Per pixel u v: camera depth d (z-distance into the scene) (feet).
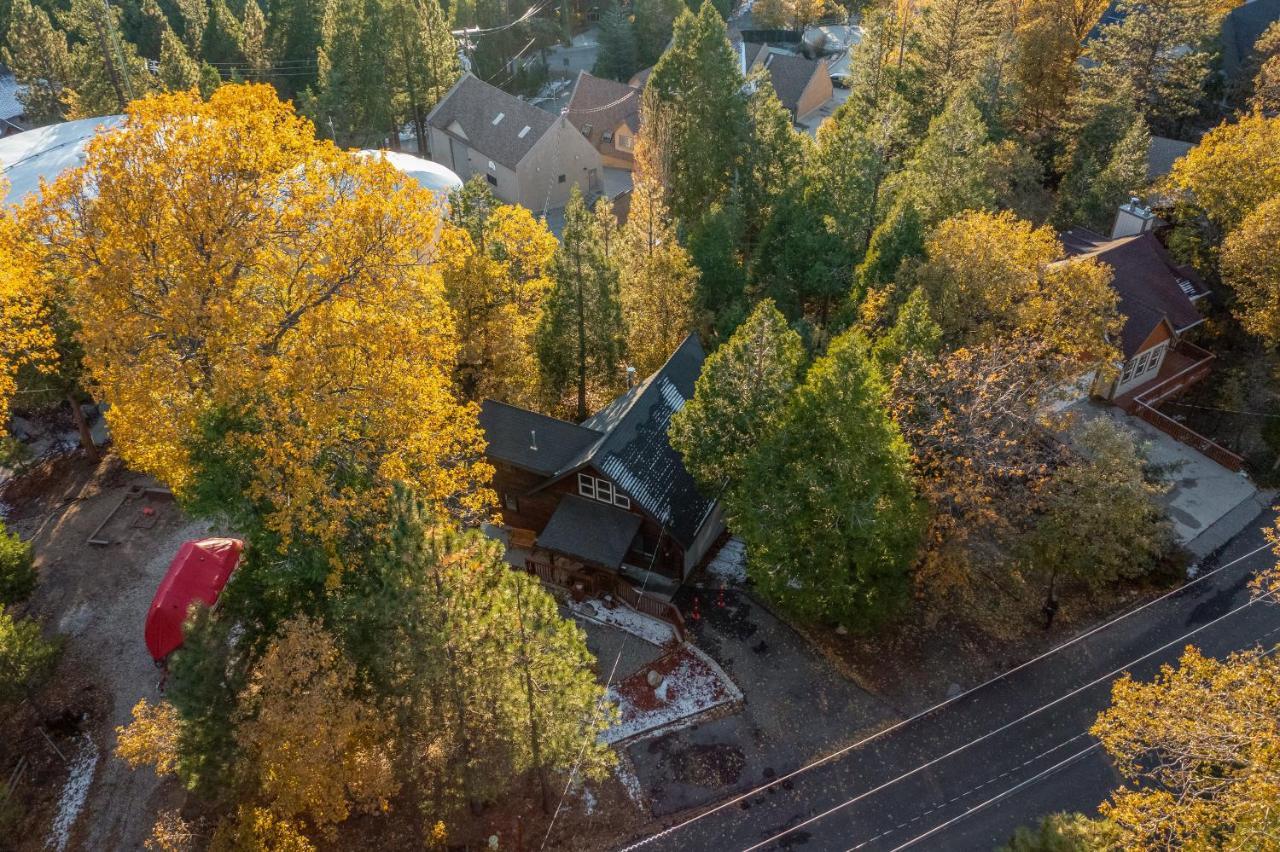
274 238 92.02
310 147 94.94
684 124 195.31
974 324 123.65
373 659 78.07
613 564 113.09
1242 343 161.17
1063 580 120.37
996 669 108.37
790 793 94.63
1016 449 114.01
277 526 79.25
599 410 141.38
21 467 143.74
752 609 116.26
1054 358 116.57
